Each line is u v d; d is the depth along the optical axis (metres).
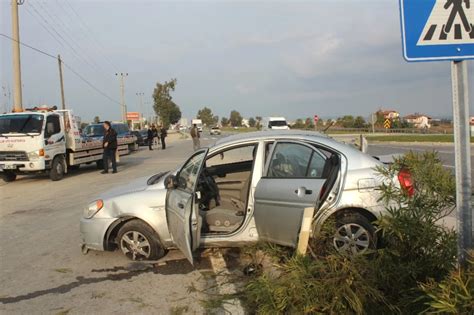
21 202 10.73
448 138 31.84
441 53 2.88
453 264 3.30
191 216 4.46
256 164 5.12
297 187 4.74
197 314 4.02
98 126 27.86
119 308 4.21
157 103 88.50
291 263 3.65
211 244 5.15
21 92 22.14
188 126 98.62
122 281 4.89
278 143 5.13
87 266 5.45
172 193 5.04
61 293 4.64
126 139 22.09
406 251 3.59
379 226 3.66
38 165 14.06
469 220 2.95
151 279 4.91
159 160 22.30
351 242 4.73
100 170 18.09
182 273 5.04
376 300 3.34
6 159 14.11
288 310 3.46
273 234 4.93
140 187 5.68
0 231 7.59
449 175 3.65
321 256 4.18
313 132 5.47
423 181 3.67
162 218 5.32
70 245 6.46
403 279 3.42
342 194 4.74
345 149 4.97
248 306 4.10
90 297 4.50
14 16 21.75
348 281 3.36
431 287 2.78
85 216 5.64
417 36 2.88
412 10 2.88
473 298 2.41
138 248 5.46
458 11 2.85
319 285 3.38
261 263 4.93
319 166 4.87
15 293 4.69
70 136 15.67
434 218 3.59
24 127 14.20
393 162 4.12
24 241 6.83
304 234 3.93
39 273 5.28
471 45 2.86
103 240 5.50
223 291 4.50
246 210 5.09
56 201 10.59
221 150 5.15
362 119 53.53
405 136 36.84
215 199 6.00
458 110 2.93
